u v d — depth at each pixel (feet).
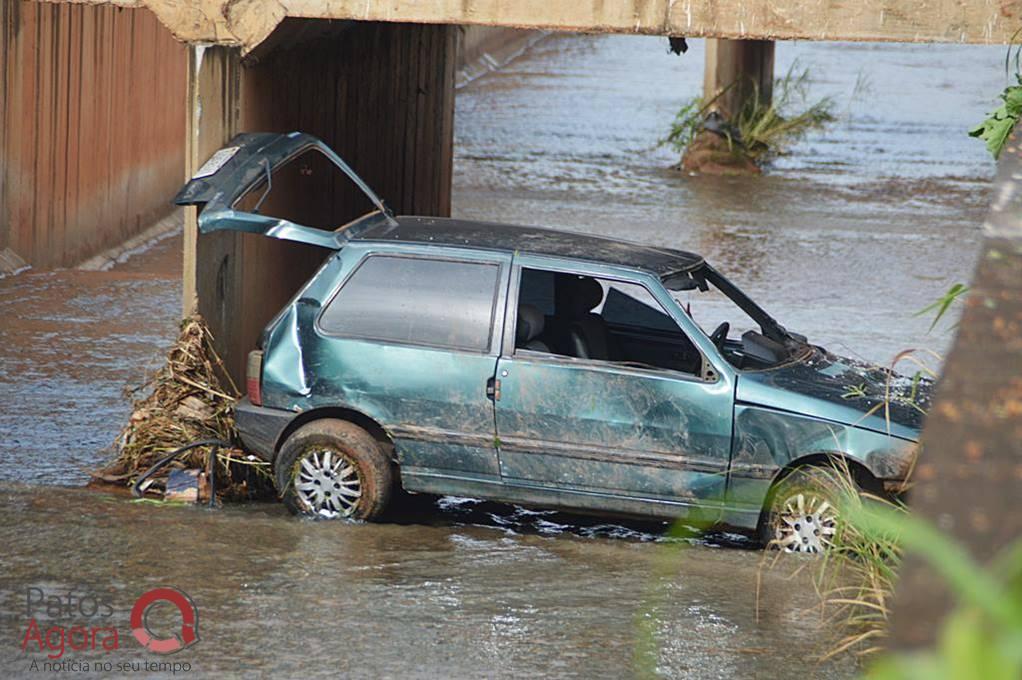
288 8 95.55
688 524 79.56
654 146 320.70
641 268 81.97
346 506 82.79
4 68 164.14
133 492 86.22
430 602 67.72
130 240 221.66
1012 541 12.39
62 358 124.47
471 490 82.12
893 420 76.69
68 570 70.49
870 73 463.83
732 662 60.08
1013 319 16.55
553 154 302.04
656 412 78.69
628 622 65.36
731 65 301.02
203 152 94.79
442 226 89.66
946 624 10.32
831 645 62.44
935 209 247.70
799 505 77.15
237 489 88.63
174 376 92.38
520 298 83.25
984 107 396.16
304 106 121.90
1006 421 14.52
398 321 82.69
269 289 113.39
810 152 316.81
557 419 79.82
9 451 94.99
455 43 172.55
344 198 138.00
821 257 196.44
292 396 83.30
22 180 171.22
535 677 57.62
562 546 80.33
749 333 84.74
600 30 93.76
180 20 94.99
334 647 60.59
